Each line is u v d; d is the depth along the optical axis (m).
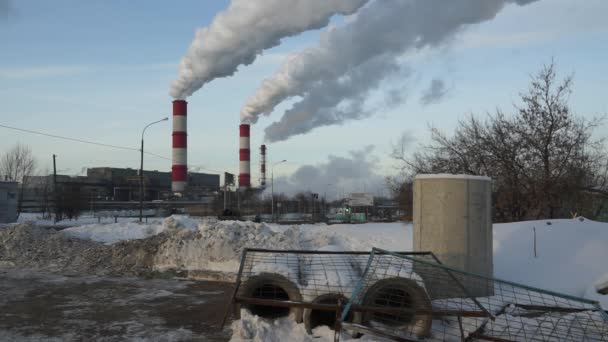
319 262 8.52
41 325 7.96
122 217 61.94
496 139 23.09
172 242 14.06
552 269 10.55
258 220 50.53
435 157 25.91
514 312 7.48
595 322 6.77
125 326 7.89
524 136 22.05
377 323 6.97
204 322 8.16
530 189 21.62
